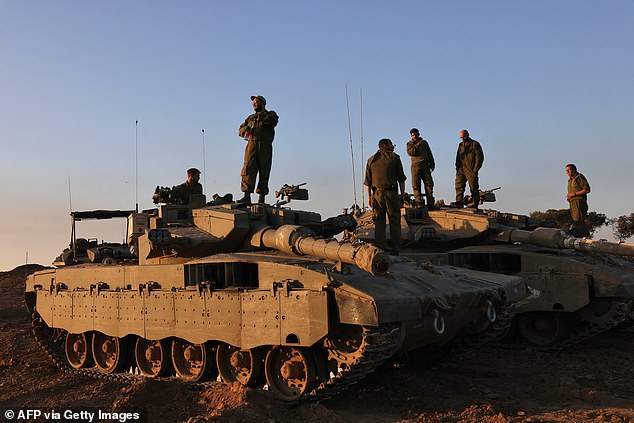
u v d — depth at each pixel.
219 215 14.07
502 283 13.41
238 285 11.84
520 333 18.91
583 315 18.05
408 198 22.73
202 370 12.74
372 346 9.91
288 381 11.41
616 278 16.66
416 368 14.84
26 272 54.78
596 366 15.23
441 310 11.05
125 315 14.21
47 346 17.55
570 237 17.72
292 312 10.73
